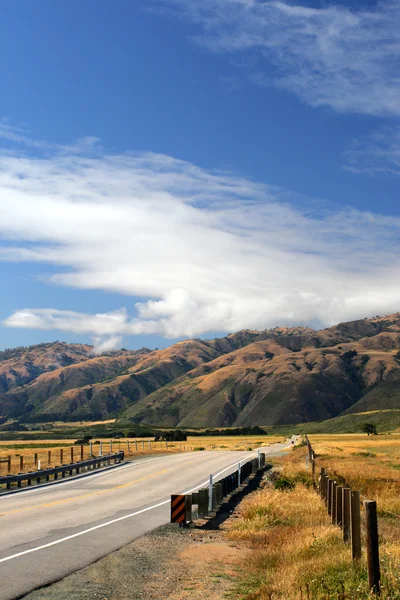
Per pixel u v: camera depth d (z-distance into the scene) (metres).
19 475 26.00
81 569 10.91
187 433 171.75
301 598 8.09
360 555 9.91
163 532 15.23
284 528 14.59
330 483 16.02
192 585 10.12
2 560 11.42
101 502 20.95
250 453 56.31
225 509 19.97
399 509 17.36
